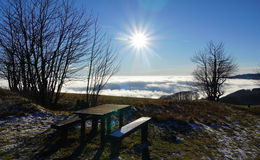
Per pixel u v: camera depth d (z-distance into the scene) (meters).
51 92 10.63
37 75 9.82
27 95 9.92
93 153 3.70
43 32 9.93
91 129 5.22
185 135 6.30
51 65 10.27
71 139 4.36
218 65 27.98
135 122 4.23
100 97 15.16
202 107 12.43
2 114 5.74
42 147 3.77
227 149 5.37
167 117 8.05
